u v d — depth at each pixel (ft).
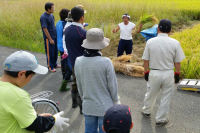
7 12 41.60
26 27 36.29
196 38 28.58
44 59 26.27
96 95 8.97
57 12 40.88
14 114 6.49
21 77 6.85
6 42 33.09
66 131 13.16
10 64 6.67
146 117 14.38
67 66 17.07
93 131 9.66
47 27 20.71
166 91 12.73
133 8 41.96
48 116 7.60
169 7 45.73
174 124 13.58
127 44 23.47
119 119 5.16
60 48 17.74
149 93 13.32
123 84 19.26
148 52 12.55
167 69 12.29
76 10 12.66
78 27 12.84
